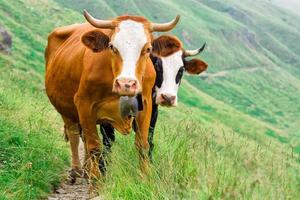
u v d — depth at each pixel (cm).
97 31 820
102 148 881
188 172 802
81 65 905
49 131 1316
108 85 848
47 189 962
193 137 912
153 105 1023
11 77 3344
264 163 739
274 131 10706
